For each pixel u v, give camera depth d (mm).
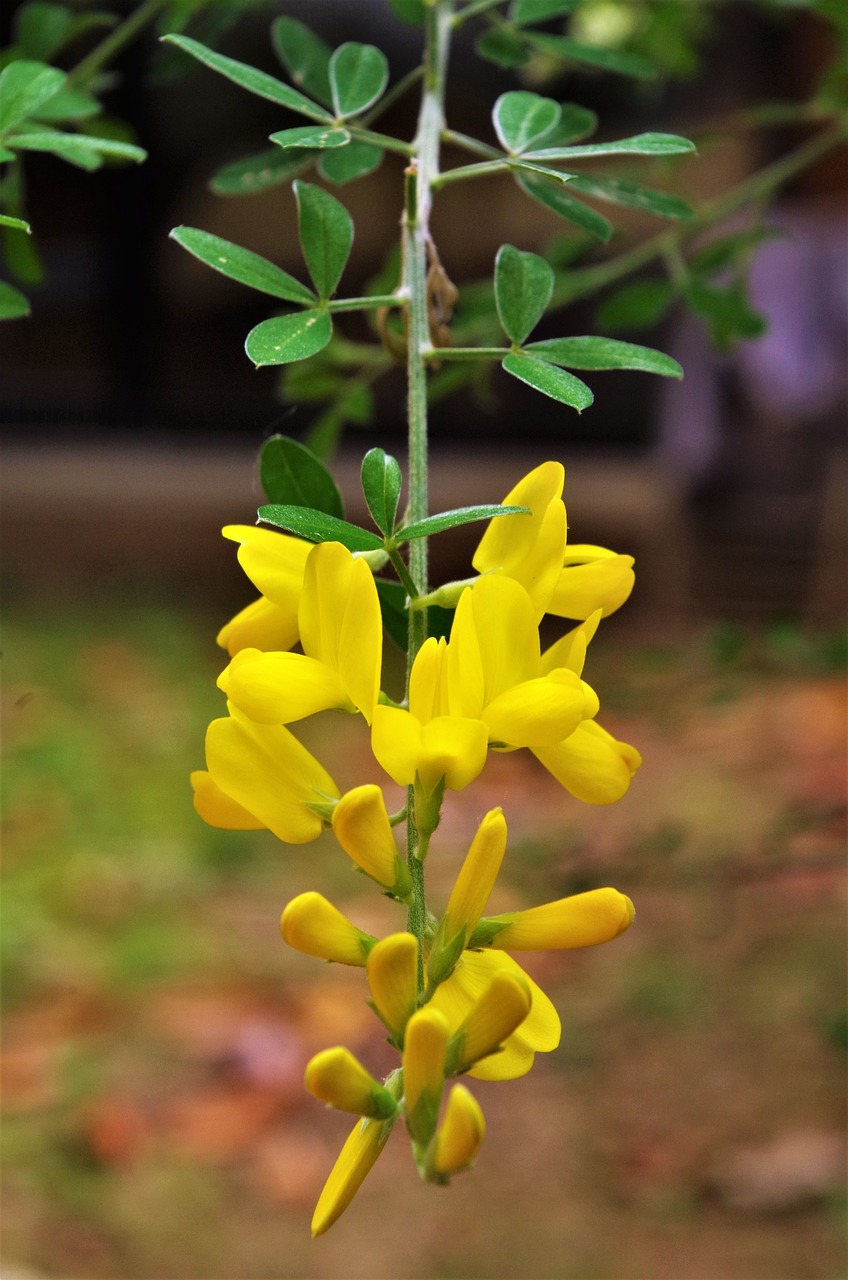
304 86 428
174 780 1797
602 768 310
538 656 303
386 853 297
